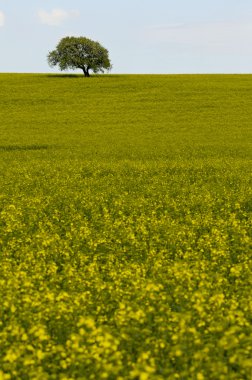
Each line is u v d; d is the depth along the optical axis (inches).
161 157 1807.3
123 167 1537.9
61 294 464.8
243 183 1256.2
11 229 786.2
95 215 911.7
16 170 1528.1
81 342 368.8
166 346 371.2
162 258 627.5
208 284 494.0
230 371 336.8
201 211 959.0
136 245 689.0
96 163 1635.1
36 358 356.5
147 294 456.1
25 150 1980.8
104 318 426.9
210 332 389.7
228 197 1043.9
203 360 342.3
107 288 498.9
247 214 939.3
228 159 1724.9
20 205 1000.2
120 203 988.6
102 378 319.0
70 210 975.0
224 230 781.3
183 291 473.4
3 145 2054.6
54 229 802.2
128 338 374.0
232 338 355.3
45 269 579.2
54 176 1425.9
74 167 1561.3
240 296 481.4
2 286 494.9
